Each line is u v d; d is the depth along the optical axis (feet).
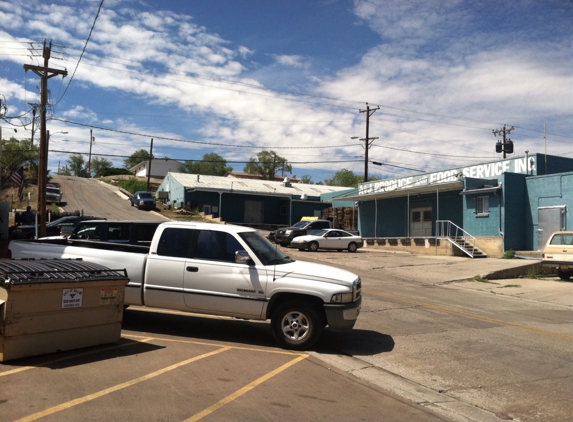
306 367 21.58
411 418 16.46
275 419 15.47
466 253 82.38
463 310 38.68
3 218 69.77
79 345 21.52
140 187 233.96
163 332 26.76
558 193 76.38
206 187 150.82
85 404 15.53
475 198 86.38
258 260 25.30
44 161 84.23
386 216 113.50
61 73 87.04
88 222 30.53
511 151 148.05
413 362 23.48
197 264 25.71
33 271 20.15
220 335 26.94
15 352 19.27
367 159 135.44
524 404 18.28
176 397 16.72
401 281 57.67
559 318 36.83
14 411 14.65
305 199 163.73
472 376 21.53
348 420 15.87
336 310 23.86
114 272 23.02
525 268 63.93
